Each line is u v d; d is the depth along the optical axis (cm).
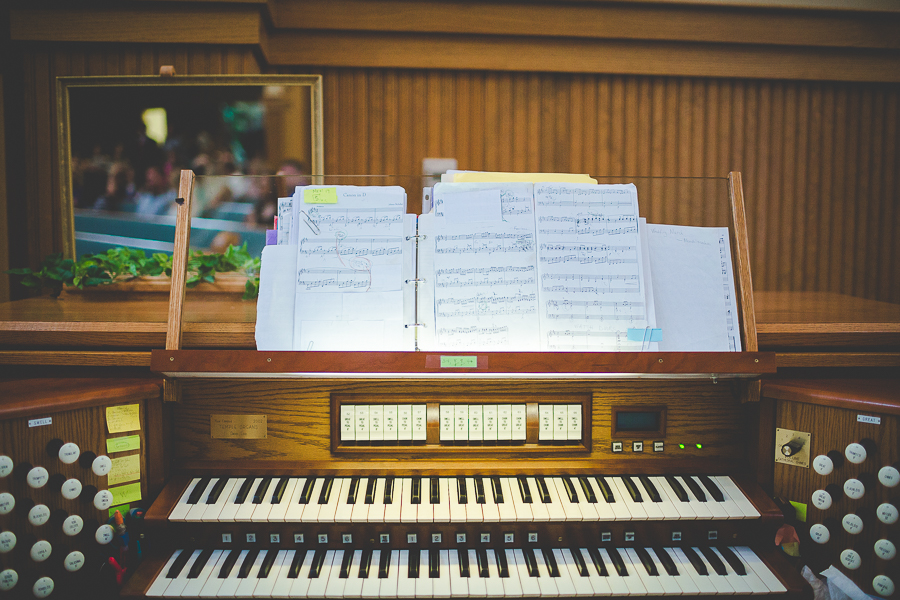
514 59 286
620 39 289
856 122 309
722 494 115
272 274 119
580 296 117
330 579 103
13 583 101
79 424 107
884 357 132
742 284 123
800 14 295
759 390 120
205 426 121
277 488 113
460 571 105
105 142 270
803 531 116
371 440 121
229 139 273
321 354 108
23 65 267
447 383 122
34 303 166
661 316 122
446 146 290
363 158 287
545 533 110
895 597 106
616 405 124
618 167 298
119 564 109
